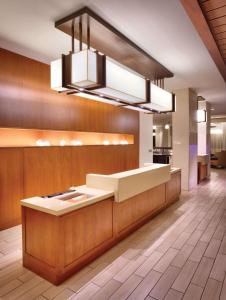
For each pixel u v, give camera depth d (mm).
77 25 2848
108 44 3340
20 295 2115
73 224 2400
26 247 2537
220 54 3764
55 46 3672
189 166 6598
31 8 2602
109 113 6246
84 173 5141
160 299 2074
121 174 3381
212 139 15109
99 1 2451
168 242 3215
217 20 2750
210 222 4000
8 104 3766
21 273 2453
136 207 3600
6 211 3660
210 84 5961
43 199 2627
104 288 2215
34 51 3877
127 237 3365
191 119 6688
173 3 2453
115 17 2748
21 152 3832
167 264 2650
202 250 2990
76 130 5160
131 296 2109
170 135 16281
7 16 2775
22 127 3992
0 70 3648
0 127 3664
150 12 2637
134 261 2705
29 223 2490
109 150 6043
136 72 4633
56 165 4434
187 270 2529
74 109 5098
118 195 3012
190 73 4930
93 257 2705
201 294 2145
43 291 2168
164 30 3055
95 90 2803
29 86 4109
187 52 3801
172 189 5117
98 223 2766
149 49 3674
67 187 4668
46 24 2969
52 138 4867
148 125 8211
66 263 2328
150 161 8344
